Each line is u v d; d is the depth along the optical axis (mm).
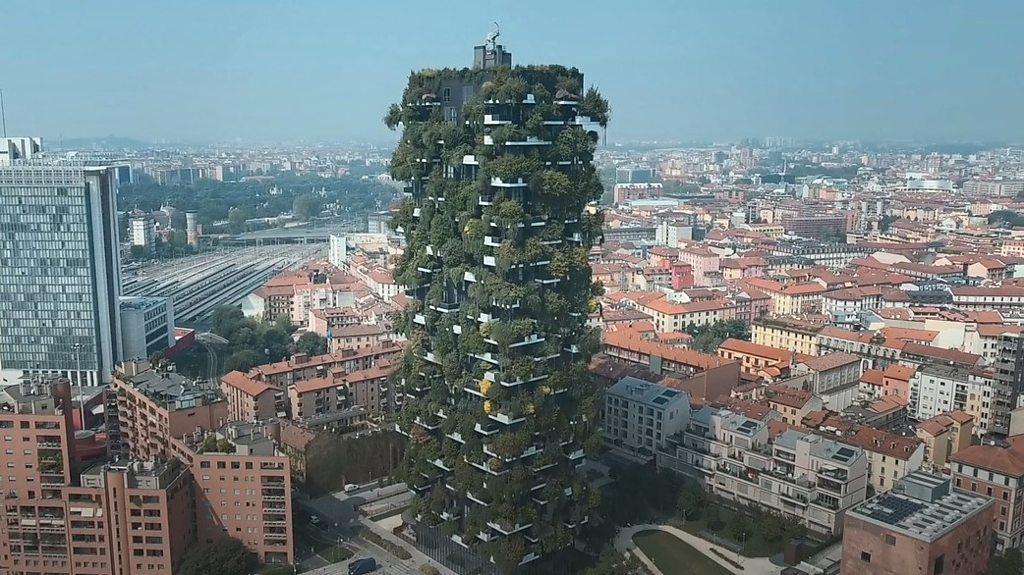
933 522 190250
